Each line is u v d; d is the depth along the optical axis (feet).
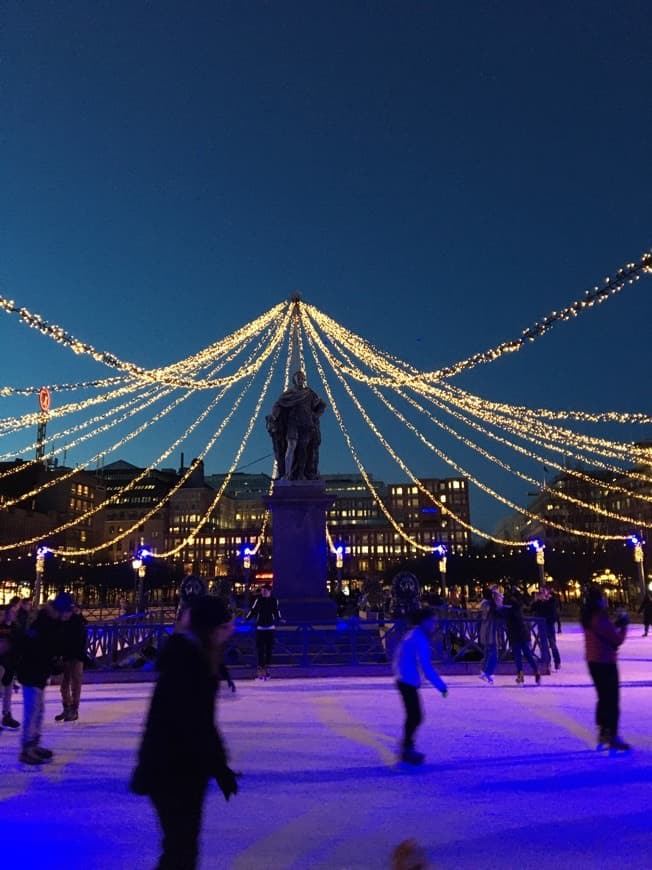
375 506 565.12
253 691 47.91
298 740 31.76
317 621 66.74
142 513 513.04
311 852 17.98
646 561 256.93
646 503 307.17
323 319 84.48
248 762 27.66
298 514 72.28
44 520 376.07
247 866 17.07
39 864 17.56
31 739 28.27
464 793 23.12
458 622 58.95
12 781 25.35
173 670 13.34
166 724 12.93
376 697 44.52
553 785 23.86
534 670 49.98
